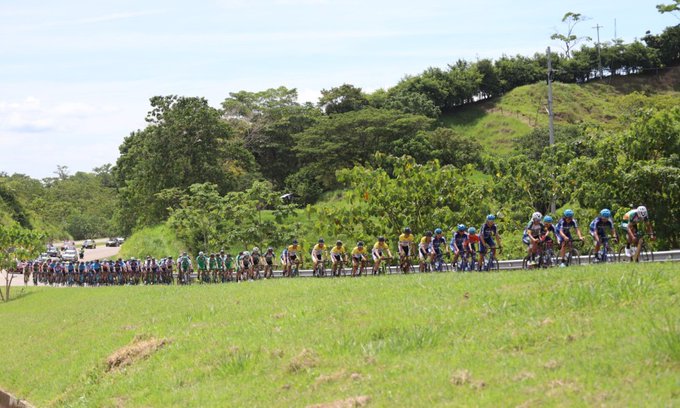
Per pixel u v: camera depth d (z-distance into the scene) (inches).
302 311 759.7
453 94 5132.9
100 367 775.1
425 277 871.1
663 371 384.5
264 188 2345.0
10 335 1232.8
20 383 868.6
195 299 1095.6
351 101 4633.4
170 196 2940.5
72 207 6092.5
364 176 1877.5
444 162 3501.5
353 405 445.7
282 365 575.2
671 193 1333.7
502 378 427.2
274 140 4190.5
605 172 1444.4
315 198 3609.7
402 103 4630.9
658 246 1350.9
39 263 2920.8
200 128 3294.8
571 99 5032.0
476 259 1125.7
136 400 612.1
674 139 1424.7
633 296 533.6
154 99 3304.6
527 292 617.6
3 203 4498.0
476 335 531.2
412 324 590.9
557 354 448.5
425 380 454.3
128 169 3457.2
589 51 5689.0
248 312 839.7
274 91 4559.5
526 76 5551.2
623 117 1662.2
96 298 1550.2
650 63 5487.2
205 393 561.0
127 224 3841.0
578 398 371.9
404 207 1851.6
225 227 2399.1
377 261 1307.8
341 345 579.5
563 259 916.6
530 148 3400.6
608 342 443.8
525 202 1649.9
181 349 723.4
